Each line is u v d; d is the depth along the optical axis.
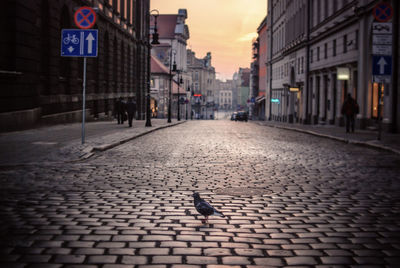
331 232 5.02
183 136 21.06
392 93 22.27
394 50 22.14
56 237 4.69
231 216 5.70
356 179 8.73
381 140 17.05
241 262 4.00
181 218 5.56
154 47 97.69
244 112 71.81
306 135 23.23
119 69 38.53
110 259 4.03
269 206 6.31
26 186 7.53
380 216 5.79
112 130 21.92
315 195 7.13
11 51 17.77
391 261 4.09
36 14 19.91
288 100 53.00
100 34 31.80
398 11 21.88
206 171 9.57
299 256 4.19
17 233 4.81
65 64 25.47
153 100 78.69
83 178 8.45
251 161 11.36
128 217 5.57
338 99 31.88
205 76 137.75
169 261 3.99
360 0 26.42
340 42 31.31
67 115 24.97
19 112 18.17
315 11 39.50
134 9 44.69
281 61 59.34
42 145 13.41
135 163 10.70
